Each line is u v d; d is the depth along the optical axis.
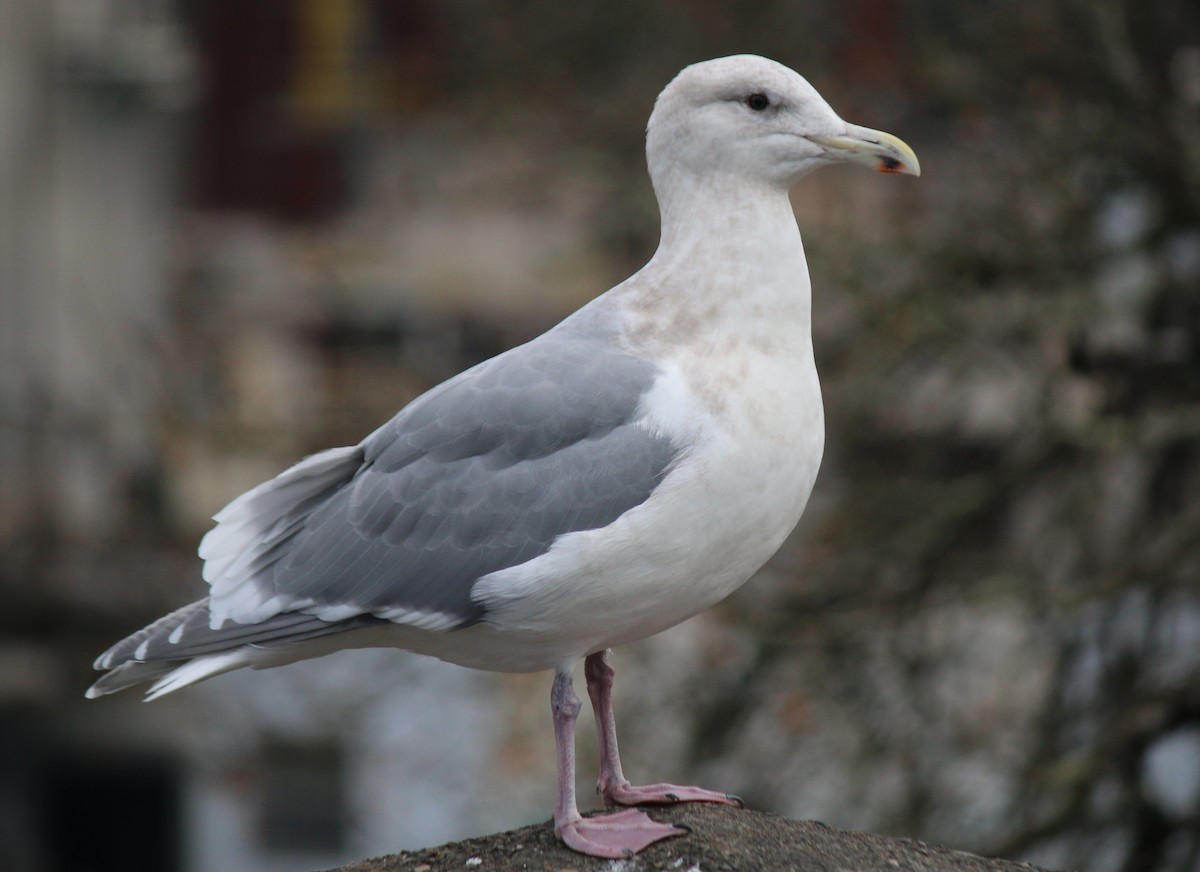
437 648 5.84
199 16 24.50
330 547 5.75
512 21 16.62
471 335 21.27
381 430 5.92
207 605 5.85
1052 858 12.09
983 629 13.47
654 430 5.45
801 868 5.45
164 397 15.80
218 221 24.16
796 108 5.71
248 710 16.50
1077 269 12.69
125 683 5.90
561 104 15.81
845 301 13.17
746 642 13.31
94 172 23.55
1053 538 12.69
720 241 5.70
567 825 5.65
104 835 19.98
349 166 23.98
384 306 21.27
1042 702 12.96
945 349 12.64
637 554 5.43
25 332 22.38
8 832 20.09
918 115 14.46
